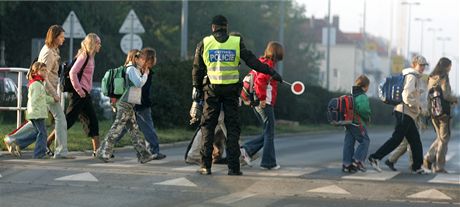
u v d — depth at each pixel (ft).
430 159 152.05
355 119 140.87
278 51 136.98
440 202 111.96
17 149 148.15
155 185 120.37
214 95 127.75
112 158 154.81
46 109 146.92
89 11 478.59
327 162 177.06
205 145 128.06
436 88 149.07
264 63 128.47
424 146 289.74
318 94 506.48
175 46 593.01
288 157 194.39
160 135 231.30
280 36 506.48
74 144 174.19
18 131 148.36
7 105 210.59
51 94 146.92
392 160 148.05
